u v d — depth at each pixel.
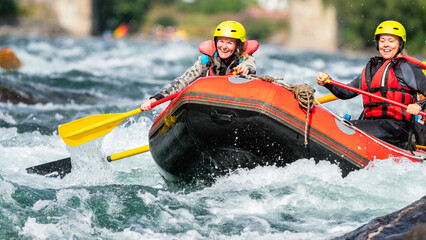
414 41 95.69
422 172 15.77
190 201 15.04
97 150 18.88
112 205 14.70
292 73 48.72
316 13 139.25
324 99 20.44
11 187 15.34
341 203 14.35
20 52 66.38
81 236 13.12
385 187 15.05
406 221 12.12
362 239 11.75
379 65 18.17
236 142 15.65
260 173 16.16
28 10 155.38
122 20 196.62
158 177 18.88
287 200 14.63
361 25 110.06
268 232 13.05
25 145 22.86
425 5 94.31
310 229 13.06
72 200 14.79
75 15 160.00
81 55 71.88
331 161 16.09
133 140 23.83
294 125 15.52
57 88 38.44
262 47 113.62
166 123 16.67
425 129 18.91
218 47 17.88
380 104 17.83
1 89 34.59
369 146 16.61
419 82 17.38
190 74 18.36
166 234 13.19
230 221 13.78
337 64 65.12
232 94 15.48
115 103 34.44
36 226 13.29
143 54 74.69
